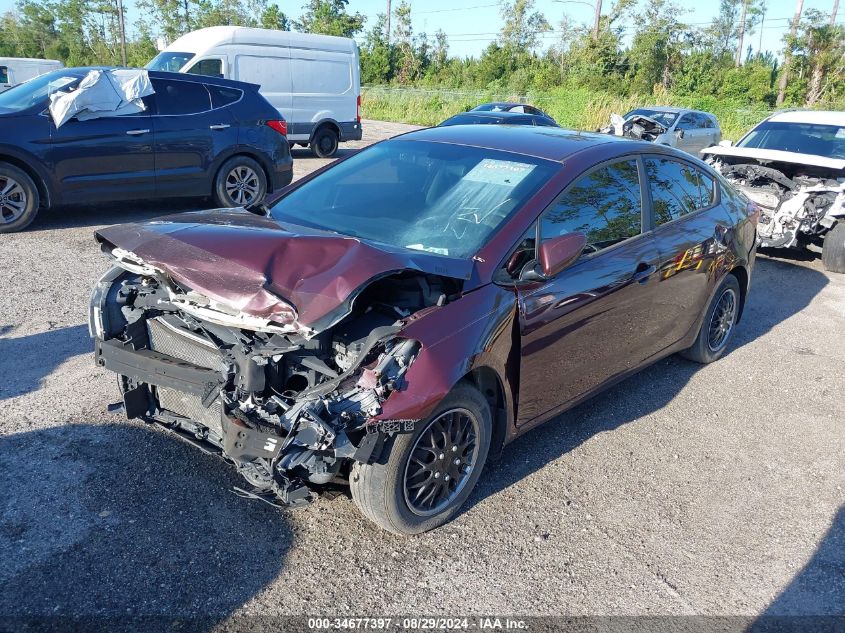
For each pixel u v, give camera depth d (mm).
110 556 2900
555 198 3639
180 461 3578
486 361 3125
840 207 8320
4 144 7559
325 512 3305
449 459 3178
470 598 2857
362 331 2961
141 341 3324
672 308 4582
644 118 17562
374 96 37531
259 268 2752
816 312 7113
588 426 4402
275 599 2756
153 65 14148
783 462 4148
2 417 3889
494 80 50250
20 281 6215
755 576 3141
